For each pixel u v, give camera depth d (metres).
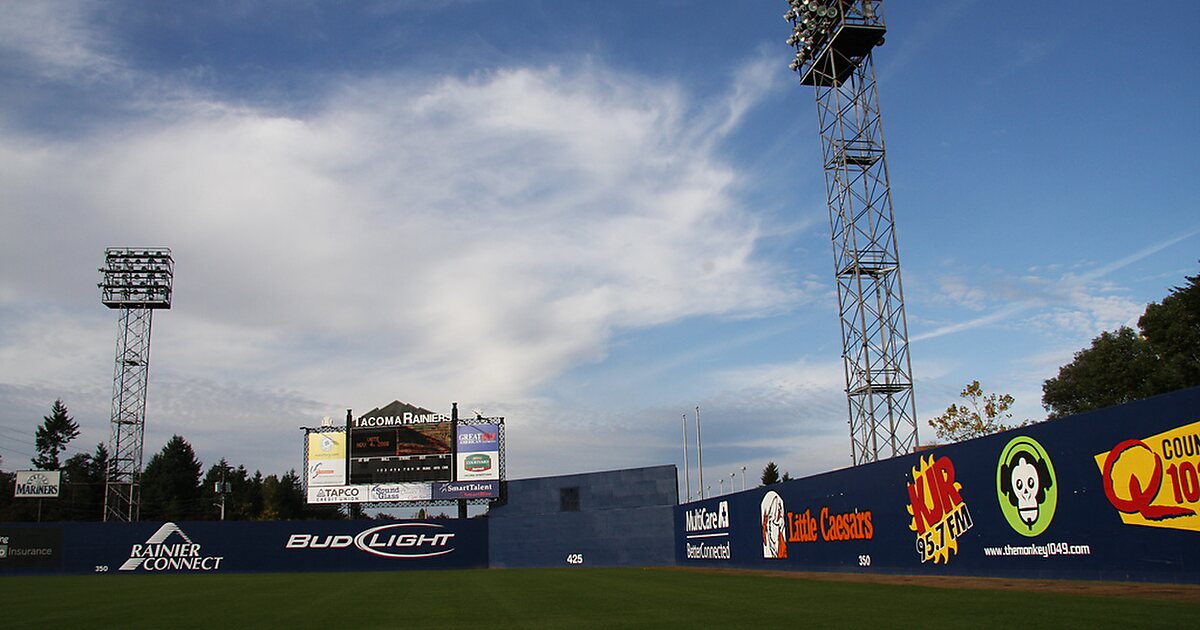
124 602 29.81
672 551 62.72
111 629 19.89
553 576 45.69
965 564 28.36
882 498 33.94
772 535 44.78
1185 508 19.88
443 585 37.81
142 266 78.38
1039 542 24.78
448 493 66.19
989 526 27.16
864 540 35.28
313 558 65.19
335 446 67.12
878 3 54.03
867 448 49.53
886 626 15.95
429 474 66.50
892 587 26.66
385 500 66.31
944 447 29.75
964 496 28.48
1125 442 21.73
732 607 22.06
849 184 52.59
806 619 18.14
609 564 64.12
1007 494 26.30
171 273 79.00
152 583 45.53
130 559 62.78
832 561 38.00
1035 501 25.00
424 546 66.69
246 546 64.50
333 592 33.75
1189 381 61.31
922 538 31.05
